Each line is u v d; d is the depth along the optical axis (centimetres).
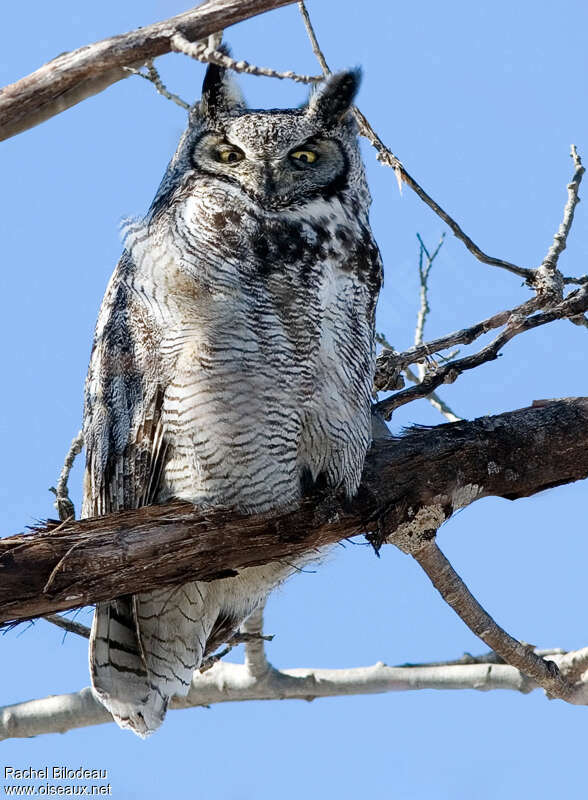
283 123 1019
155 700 1021
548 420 988
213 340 938
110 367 995
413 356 1106
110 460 998
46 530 810
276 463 961
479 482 968
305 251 970
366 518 937
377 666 1151
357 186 1042
